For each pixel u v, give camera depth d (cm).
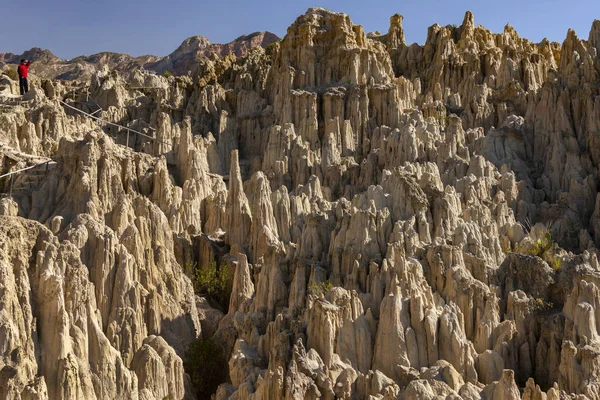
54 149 8038
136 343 5719
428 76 10269
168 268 6425
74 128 8681
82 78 17525
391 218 6594
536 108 8719
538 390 4694
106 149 7194
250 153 9419
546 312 5631
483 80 10031
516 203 7419
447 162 7888
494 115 9288
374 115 9169
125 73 19350
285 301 6119
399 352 5197
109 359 5278
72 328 5225
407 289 5556
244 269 6569
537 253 6275
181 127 9150
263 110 9644
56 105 8481
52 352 5041
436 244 6066
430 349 5244
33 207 6875
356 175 8188
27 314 5072
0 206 6506
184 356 6000
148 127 9238
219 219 7694
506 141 8444
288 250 6788
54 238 5569
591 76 8756
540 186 7975
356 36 10031
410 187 6756
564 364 5069
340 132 8862
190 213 7581
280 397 4756
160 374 5484
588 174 7938
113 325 5666
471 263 6038
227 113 9481
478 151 8375
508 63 9869
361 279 6006
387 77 9550
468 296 5653
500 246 6456
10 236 5353
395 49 11188
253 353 5481
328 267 6300
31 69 19488
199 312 6594
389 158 8106
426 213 6675
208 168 8775
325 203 7494
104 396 5169
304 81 9556
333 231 6519
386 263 5812
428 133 8325
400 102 9225
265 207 7269
